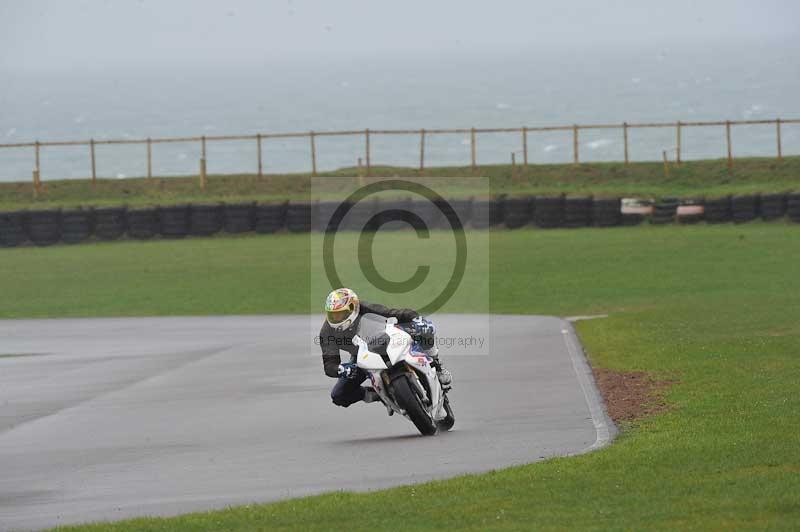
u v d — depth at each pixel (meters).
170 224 161.88
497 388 53.56
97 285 119.75
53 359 73.44
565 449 36.22
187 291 113.31
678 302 89.38
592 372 56.06
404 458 36.62
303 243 151.50
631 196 158.25
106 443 44.41
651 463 31.08
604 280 109.50
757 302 84.12
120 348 78.00
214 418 49.16
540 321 84.62
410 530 25.47
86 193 186.75
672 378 50.91
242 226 161.75
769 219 149.38
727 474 28.95
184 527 27.17
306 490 32.31
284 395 55.09
